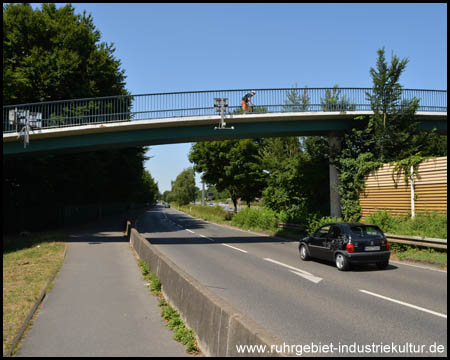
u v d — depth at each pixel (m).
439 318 5.84
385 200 17.42
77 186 31.00
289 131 20.27
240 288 8.09
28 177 25.31
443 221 12.98
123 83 32.97
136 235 14.77
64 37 25.16
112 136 18.84
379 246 10.20
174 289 6.21
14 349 4.45
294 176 23.95
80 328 5.25
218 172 34.84
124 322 5.54
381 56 19.27
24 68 22.86
